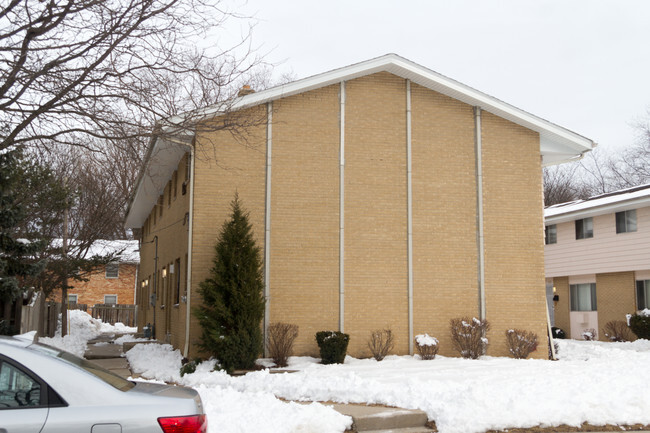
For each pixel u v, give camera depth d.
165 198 24.30
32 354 5.19
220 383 13.62
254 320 15.95
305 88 18.25
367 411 10.32
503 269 19.03
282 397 12.09
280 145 18.16
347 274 18.12
